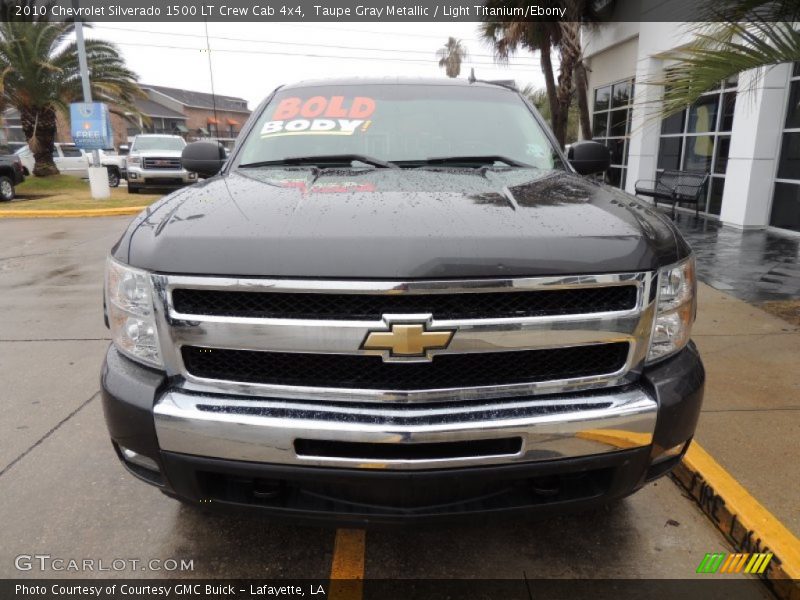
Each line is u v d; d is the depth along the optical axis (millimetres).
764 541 2371
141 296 1951
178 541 2568
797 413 3432
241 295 1851
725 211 10242
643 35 12375
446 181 2602
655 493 2891
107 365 2127
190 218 2092
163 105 56281
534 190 2447
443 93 3605
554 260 1834
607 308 1903
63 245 9773
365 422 1850
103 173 16641
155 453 1973
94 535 2600
